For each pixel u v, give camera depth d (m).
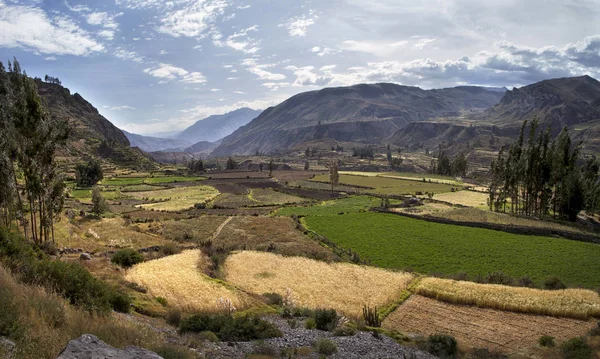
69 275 22.47
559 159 101.75
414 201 123.44
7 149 44.34
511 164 114.12
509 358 28.41
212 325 25.61
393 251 68.75
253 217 102.44
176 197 142.38
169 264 51.16
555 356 29.62
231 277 50.81
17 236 25.50
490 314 40.19
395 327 36.69
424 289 46.22
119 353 11.74
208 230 85.38
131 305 29.42
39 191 46.56
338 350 24.59
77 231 69.62
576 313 39.25
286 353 22.20
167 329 24.53
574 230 83.19
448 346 28.39
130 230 79.44
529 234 81.06
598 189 106.31
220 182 192.25
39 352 12.08
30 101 45.03
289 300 41.22
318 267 57.28
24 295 16.25
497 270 58.91
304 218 100.44
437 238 77.81
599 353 29.34
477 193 147.25
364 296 45.09
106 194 143.38
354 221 95.62
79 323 16.11
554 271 58.25
